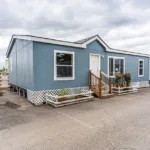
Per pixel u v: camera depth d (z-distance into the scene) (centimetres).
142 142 287
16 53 1030
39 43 657
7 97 847
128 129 355
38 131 349
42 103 664
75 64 801
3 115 487
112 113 498
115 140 297
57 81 723
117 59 1075
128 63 1177
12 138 313
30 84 693
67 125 388
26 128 369
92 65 897
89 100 721
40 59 661
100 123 400
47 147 273
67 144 283
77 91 798
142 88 1277
